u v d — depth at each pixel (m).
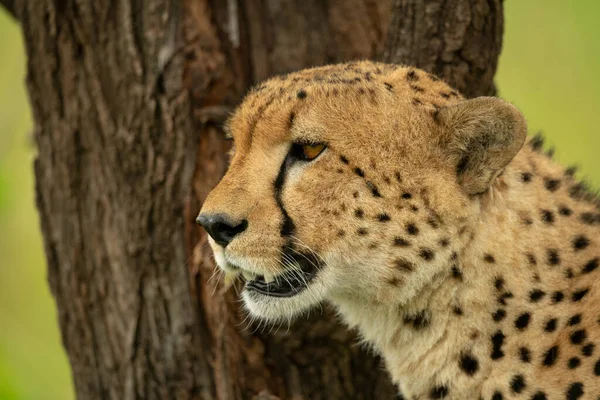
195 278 10.40
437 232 8.48
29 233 19.72
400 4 9.96
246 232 8.52
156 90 10.37
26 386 16.72
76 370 11.27
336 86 8.60
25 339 19.47
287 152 8.62
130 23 10.35
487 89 10.08
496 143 8.33
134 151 10.41
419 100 8.62
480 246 8.55
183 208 10.40
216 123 10.46
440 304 8.71
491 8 9.79
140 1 10.36
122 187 10.52
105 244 10.70
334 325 10.27
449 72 9.87
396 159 8.45
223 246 8.71
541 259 8.62
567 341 8.47
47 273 11.28
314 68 9.35
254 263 8.56
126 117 10.41
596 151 19.94
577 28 20.08
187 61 10.49
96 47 10.49
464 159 8.48
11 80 18.95
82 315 10.98
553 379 8.41
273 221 8.51
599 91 20.39
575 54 20.09
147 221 10.45
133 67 10.37
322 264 8.60
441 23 9.80
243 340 10.27
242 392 10.34
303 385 10.45
